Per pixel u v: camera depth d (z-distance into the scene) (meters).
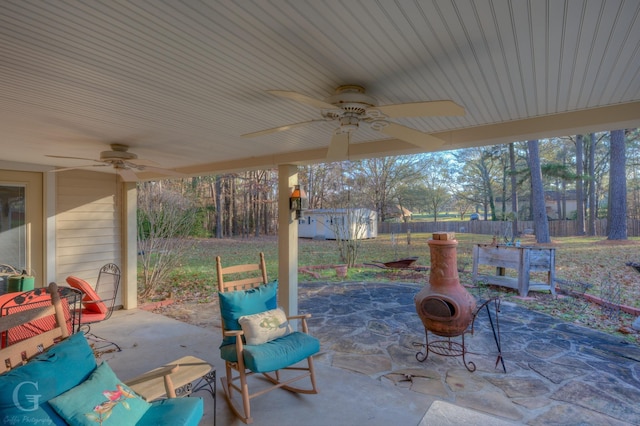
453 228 15.65
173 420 1.85
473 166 17.09
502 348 3.96
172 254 7.39
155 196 7.17
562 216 17.31
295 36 1.60
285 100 2.46
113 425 1.70
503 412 2.70
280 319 3.03
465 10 1.38
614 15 1.39
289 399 2.95
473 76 2.04
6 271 4.64
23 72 1.97
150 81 2.12
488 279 6.66
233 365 2.85
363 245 12.30
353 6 1.36
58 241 5.31
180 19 1.45
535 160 11.56
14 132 3.29
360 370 3.47
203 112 2.73
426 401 2.88
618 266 8.02
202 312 5.66
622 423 2.56
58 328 2.24
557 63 1.85
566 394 2.96
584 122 2.66
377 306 5.80
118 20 1.45
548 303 5.74
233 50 1.73
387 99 2.43
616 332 4.46
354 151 3.96
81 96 2.37
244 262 10.19
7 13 1.39
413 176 14.58
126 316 5.43
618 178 11.40
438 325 3.48
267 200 15.77
